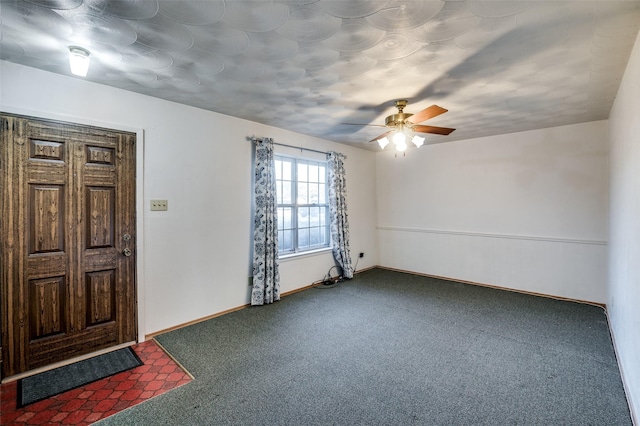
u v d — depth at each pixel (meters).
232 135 3.55
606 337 2.87
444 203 5.06
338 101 2.99
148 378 2.24
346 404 1.94
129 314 2.76
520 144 4.29
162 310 2.99
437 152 5.12
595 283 3.79
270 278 3.83
